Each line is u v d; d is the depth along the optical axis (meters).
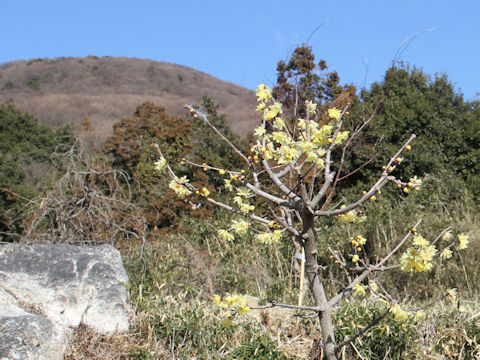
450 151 12.78
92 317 4.61
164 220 11.20
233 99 51.09
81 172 8.09
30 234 7.73
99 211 7.80
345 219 3.69
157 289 5.92
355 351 4.45
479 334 4.66
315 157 3.09
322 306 3.60
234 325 4.82
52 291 4.75
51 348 4.04
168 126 14.16
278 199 3.57
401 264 3.22
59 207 7.85
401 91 13.37
